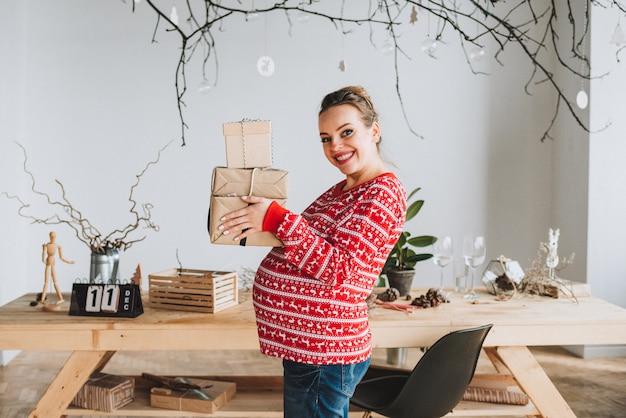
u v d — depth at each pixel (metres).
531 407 2.55
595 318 2.39
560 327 2.38
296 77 4.75
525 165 4.92
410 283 2.92
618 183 4.33
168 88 4.66
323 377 1.60
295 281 1.59
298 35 4.74
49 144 4.57
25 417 3.09
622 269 4.35
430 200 4.89
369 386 2.38
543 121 4.90
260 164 1.64
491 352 2.91
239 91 4.72
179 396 2.57
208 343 2.32
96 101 4.60
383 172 1.69
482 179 4.91
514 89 4.89
